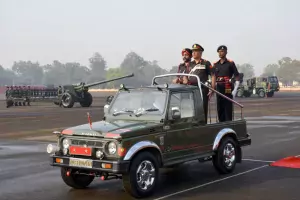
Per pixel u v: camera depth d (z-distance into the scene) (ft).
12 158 33.65
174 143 23.22
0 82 546.67
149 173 21.42
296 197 20.98
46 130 53.72
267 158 32.40
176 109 22.52
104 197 21.57
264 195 21.43
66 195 22.07
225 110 30.50
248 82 174.50
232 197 21.16
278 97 171.32
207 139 25.50
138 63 473.67
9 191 23.02
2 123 63.87
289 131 50.34
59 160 21.61
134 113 23.76
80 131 21.36
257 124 59.16
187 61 30.09
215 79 29.48
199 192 22.24
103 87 458.09
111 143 20.34
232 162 27.14
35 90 118.73
